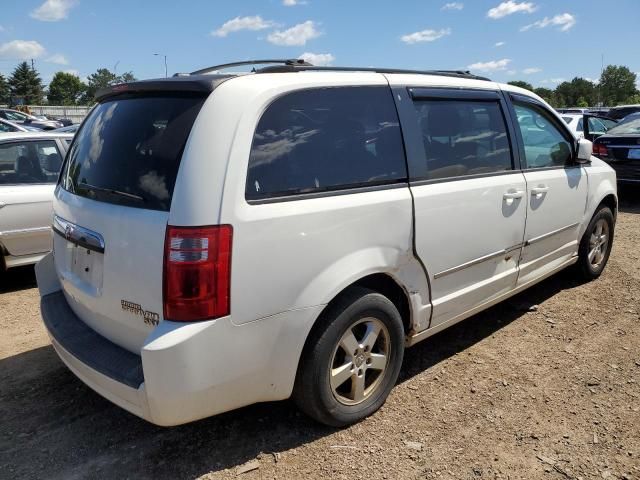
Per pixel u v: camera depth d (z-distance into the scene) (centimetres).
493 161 382
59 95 11781
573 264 519
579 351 396
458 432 302
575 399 334
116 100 304
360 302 291
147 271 244
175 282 235
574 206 472
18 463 280
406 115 323
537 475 269
